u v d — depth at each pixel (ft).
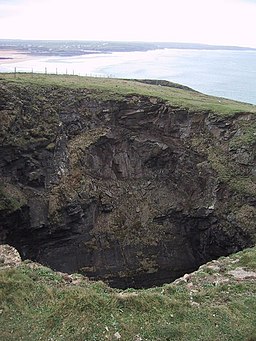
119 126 128.06
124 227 121.70
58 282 55.21
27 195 111.75
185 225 124.47
